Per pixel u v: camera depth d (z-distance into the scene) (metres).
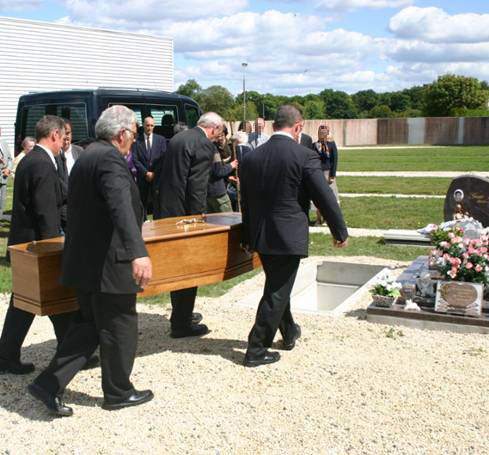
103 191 3.71
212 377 4.61
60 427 3.90
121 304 3.92
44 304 4.05
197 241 4.64
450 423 3.87
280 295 4.71
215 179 8.36
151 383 4.51
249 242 4.79
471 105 70.94
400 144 51.06
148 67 26.56
